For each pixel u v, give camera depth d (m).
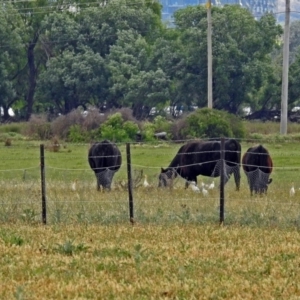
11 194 61.28
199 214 49.66
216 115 131.88
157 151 115.94
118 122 140.75
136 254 36.72
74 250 38.62
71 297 29.95
